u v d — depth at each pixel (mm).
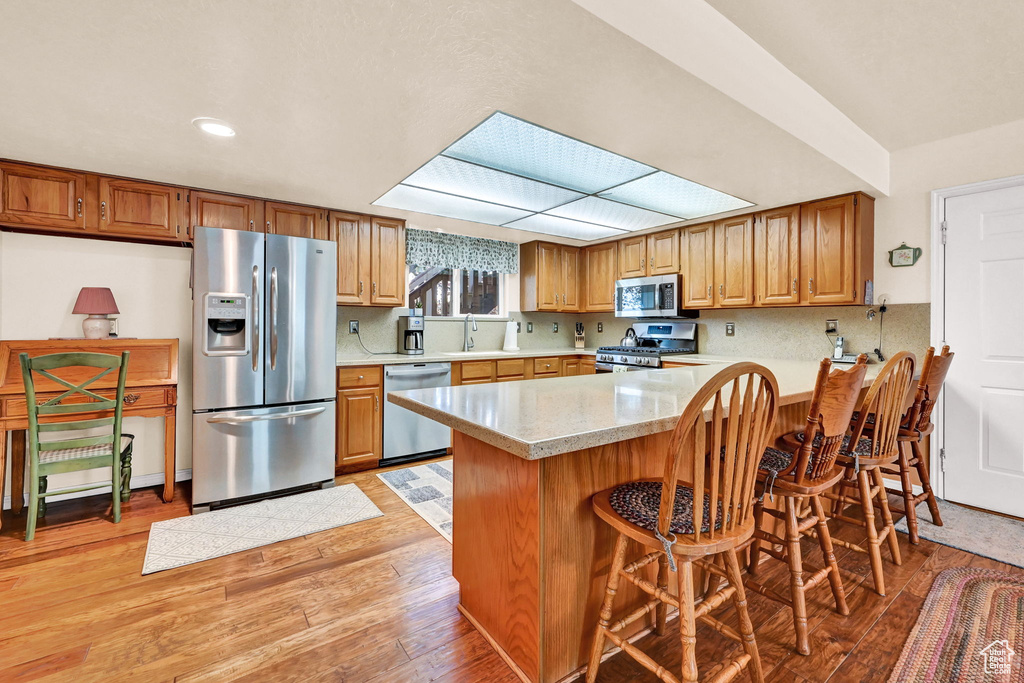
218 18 1343
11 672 1421
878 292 3084
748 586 1642
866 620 1682
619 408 1501
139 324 2951
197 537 2318
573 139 2176
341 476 3289
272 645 1556
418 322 4020
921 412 2289
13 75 1643
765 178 2717
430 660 1493
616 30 1390
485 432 1227
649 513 1273
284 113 1929
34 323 2672
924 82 2178
